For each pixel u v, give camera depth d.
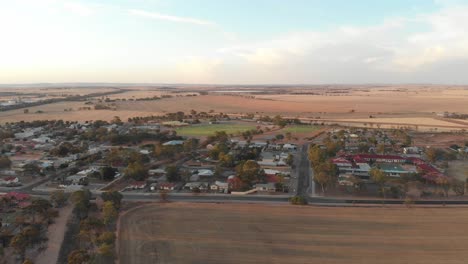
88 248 85.50
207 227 97.12
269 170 160.75
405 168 159.88
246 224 99.38
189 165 176.38
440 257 81.38
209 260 79.81
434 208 111.56
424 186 135.00
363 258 80.88
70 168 167.38
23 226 97.56
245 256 81.75
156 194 129.75
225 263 78.62
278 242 88.38
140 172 146.25
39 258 81.75
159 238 90.38
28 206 105.12
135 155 176.38
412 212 108.12
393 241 89.00
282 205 115.38
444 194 126.25
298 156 197.12
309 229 95.94
